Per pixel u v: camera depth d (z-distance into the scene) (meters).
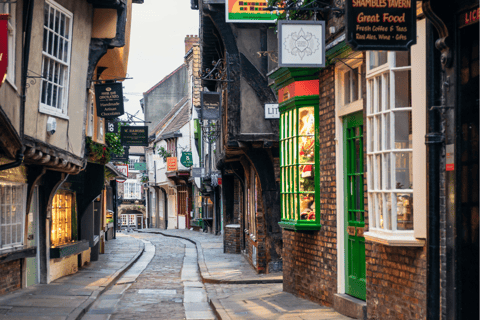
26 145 8.84
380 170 6.87
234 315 9.02
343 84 8.77
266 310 9.26
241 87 14.71
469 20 5.41
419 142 6.11
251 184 17.58
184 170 38.47
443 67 5.81
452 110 5.65
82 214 16.31
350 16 5.64
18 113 8.32
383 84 6.76
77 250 14.57
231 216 22.78
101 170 16.39
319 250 9.52
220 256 20.55
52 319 8.69
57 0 10.45
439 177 5.80
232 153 16.73
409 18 5.67
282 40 7.88
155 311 10.30
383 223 6.69
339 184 8.78
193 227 38.50
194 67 32.91
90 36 12.09
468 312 5.48
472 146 5.47
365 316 7.70
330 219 9.06
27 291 11.45
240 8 14.40
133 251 23.33
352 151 8.46
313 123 9.71
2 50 6.38
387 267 6.92
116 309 10.48
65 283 13.02
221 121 18.06
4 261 10.33
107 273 15.46
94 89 15.74
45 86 10.02
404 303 6.48
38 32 9.52
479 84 5.06
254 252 16.02
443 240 5.76
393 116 6.55
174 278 15.57
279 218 14.86
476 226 5.43
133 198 59.34
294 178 9.91
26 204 11.37
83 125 11.82
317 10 8.49
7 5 7.74
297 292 10.59
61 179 12.81
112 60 15.43
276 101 14.72
